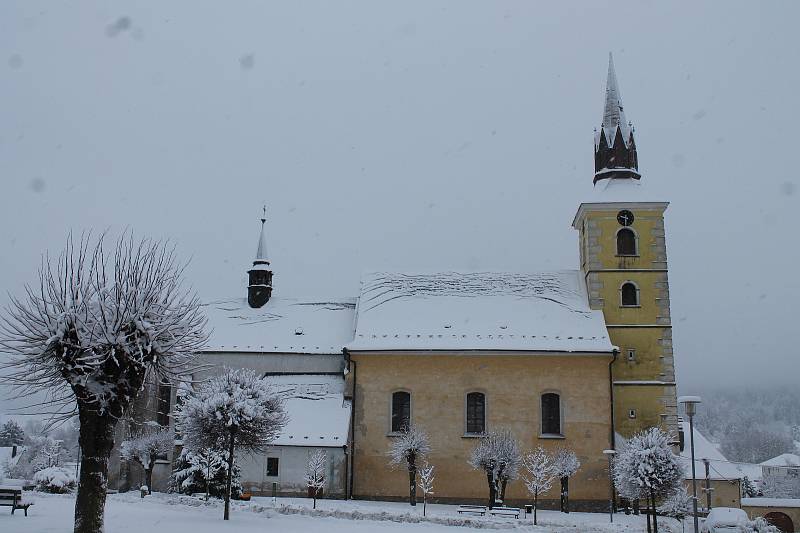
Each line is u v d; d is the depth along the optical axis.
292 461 46.69
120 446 48.81
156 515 30.84
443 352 49.12
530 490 47.75
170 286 25.39
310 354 51.78
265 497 45.16
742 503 57.50
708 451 59.66
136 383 24.17
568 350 48.75
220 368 51.69
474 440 48.38
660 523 39.75
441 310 52.38
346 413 48.56
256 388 33.44
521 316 51.59
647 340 51.09
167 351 24.66
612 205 53.00
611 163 54.75
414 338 49.97
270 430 33.16
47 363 23.66
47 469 43.78
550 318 51.28
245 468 46.66
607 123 55.59
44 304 23.86
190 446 33.06
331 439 47.03
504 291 54.06
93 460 23.23
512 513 40.59
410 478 45.97
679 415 56.69
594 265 52.47
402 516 34.06
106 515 30.05
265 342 52.62
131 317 23.83
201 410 32.25
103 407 23.25
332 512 34.34
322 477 44.53
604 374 49.06
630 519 42.47
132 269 25.22
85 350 23.30
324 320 54.66
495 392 48.97
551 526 34.97
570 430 48.31
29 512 29.19
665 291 51.75
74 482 43.72
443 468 48.12
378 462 48.38
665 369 50.53
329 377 51.31
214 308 56.16
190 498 37.81
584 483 47.56
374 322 51.47
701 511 42.03
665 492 35.03
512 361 49.31
